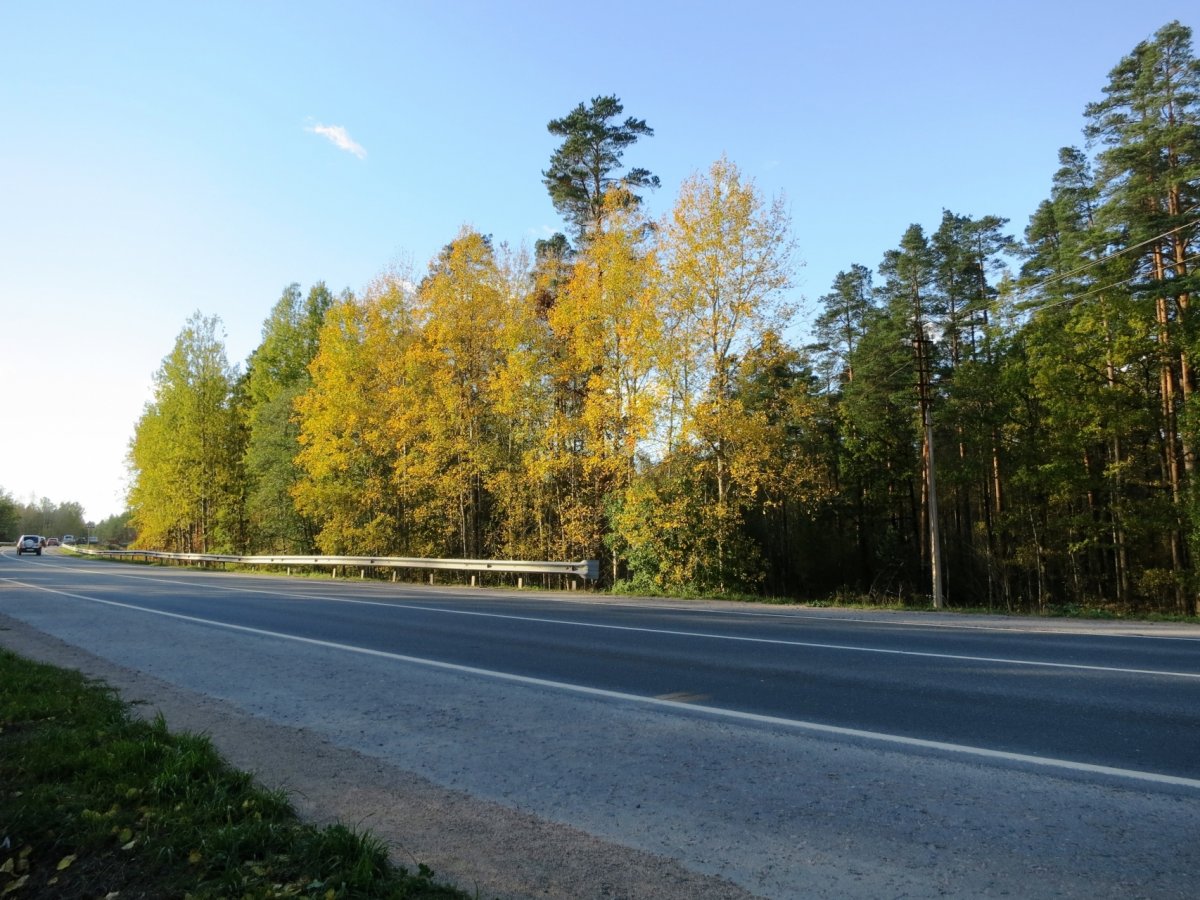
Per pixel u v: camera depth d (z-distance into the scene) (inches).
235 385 1936.5
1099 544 1266.0
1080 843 164.7
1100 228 1209.4
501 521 1258.6
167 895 139.9
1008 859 157.5
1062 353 1221.7
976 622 575.8
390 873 149.3
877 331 1758.1
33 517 6259.8
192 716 283.1
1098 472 1346.0
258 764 226.4
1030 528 1405.0
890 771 214.5
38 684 313.0
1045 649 421.7
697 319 914.7
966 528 1787.6
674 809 188.9
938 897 142.2
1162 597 1238.9
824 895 143.6
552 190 1263.5
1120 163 1123.3
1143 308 1129.4
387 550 1315.2
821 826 176.6
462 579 1179.3
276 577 1165.1
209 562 1791.3
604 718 277.3
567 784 208.4
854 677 342.3
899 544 1724.9
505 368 1130.0
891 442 1718.8
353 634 490.3
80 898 140.8
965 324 1689.2
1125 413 1178.6
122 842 160.2
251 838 161.0
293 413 1544.0
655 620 569.9
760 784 205.9
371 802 195.3
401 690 325.4
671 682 336.8
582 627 524.1
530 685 332.8
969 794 195.6
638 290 973.8
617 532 995.3
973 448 1485.0
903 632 502.0
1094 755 225.3
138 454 2096.5
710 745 242.4
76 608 647.8
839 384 1929.1
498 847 167.0
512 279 1162.0
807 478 926.4
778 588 1729.8
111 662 393.7
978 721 265.1
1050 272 1488.7
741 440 898.1
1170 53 1097.4
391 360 1216.8
